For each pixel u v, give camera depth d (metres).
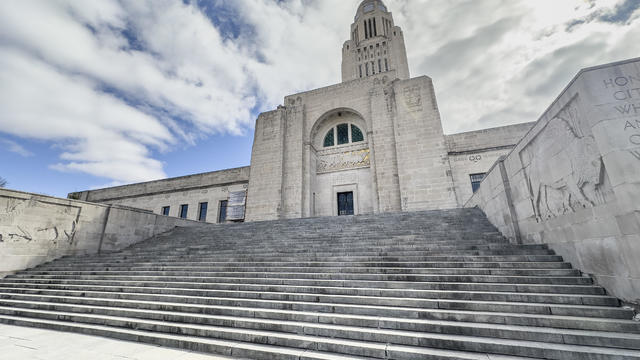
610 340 3.53
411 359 3.70
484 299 4.85
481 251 6.77
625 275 4.04
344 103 21.75
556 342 3.71
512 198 7.61
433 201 16.70
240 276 7.19
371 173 19.41
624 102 4.25
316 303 5.23
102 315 5.94
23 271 9.80
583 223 4.92
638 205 3.81
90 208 12.15
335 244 8.86
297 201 19.88
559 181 5.47
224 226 14.67
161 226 15.16
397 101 19.50
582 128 4.70
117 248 12.80
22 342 4.80
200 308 5.57
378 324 4.46
